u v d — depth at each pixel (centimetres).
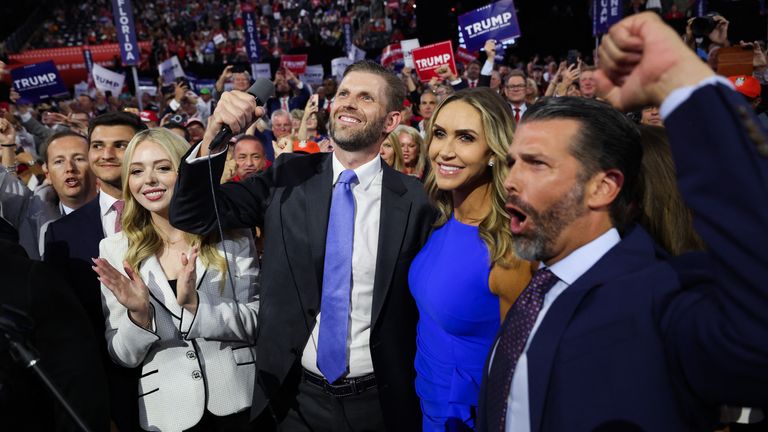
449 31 1382
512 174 103
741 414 145
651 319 89
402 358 185
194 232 172
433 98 561
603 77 83
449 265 157
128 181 188
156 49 1898
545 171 99
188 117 755
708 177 73
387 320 182
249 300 198
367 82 182
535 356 98
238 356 192
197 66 1448
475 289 153
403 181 195
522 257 104
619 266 98
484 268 151
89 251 218
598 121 97
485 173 160
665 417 88
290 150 364
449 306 155
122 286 164
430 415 166
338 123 183
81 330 146
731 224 71
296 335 183
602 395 91
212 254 190
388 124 190
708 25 456
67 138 261
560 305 98
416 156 395
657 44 76
